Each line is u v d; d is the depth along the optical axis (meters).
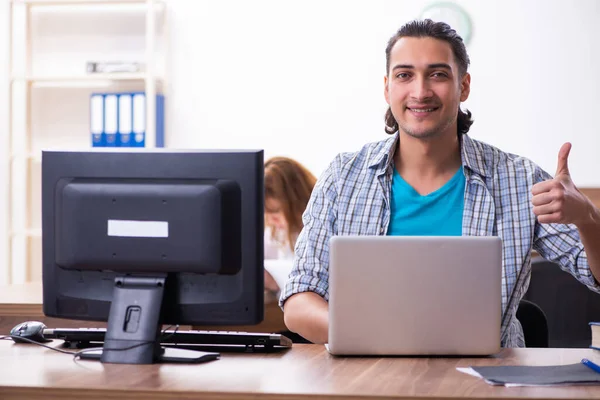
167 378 1.72
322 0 5.50
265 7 5.56
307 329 2.24
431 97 2.45
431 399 1.54
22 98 5.86
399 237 1.94
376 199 2.57
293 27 5.54
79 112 5.78
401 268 1.94
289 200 3.58
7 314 3.09
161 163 1.94
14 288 3.60
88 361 1.93
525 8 5.28
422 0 5.39
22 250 5.92
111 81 5.75
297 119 5.55
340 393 1.57
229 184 1.91
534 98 5.29
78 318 2.03
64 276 2.03
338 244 1.94
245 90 5.60
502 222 2.52
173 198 1.92
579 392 1.58
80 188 1.98
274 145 5.58
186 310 1.95
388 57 2.56
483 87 5.33
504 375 1.70
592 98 5.25
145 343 1.90
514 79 5.30
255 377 1.73
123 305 1.94
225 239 1.90
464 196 2.54
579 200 2.07
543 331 2.71
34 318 3.09
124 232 1.95
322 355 2.00
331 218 2.59
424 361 1.91
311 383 1.66
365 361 1.91
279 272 3.28
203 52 5.63
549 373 1.73
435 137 2.49
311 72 5.54
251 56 5.58
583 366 1.81
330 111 5.52
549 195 2.03
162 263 1.93
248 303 1.92
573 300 3.17
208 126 5.63
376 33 5.46
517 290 2.50
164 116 5.64
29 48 5.73
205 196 1.90
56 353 2.05
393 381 1.68
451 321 1.94
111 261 1.96
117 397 1.62
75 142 5.79
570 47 5.25
